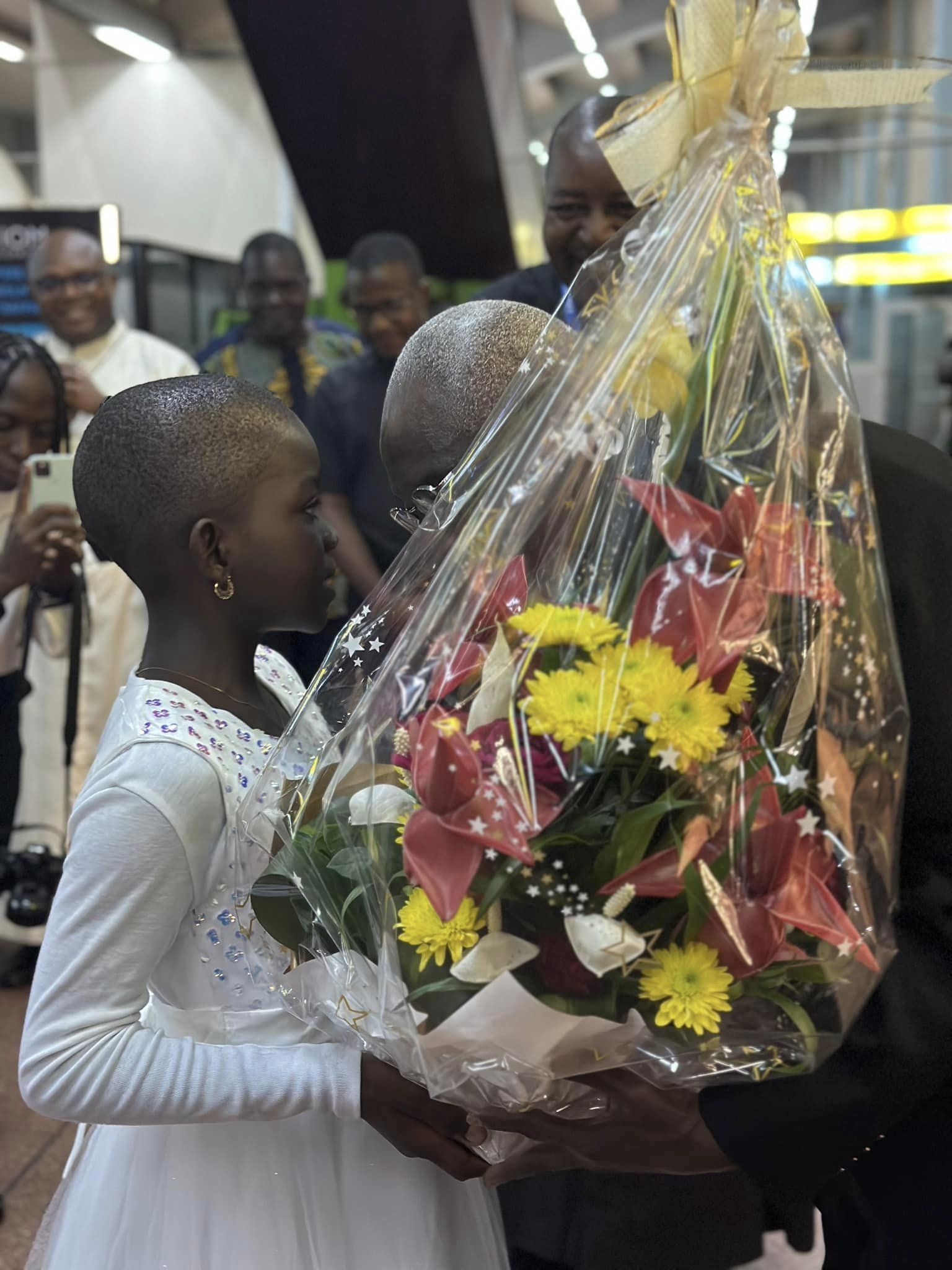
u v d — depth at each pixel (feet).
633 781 2.53
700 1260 4.22
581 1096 2.92
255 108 24.70
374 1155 3.40
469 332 3.51
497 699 2.60
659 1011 2.49
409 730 2.72
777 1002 2.59
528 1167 3.17
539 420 2.87
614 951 2.44
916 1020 2.84
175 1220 3.31
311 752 3.23
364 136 18.35
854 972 2.61
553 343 3.10
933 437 19.77
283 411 3.49
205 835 3.12
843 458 2.75
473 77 17.61
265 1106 3.05
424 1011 2.60
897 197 20.21
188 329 15.81
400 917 2.64
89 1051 2.97
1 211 10.65
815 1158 2.86
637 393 2.74
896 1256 3.22
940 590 2.91
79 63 24.66
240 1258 3.26
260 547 3.37
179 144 24.98
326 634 5.70
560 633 2.57
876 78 2.68
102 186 25.22
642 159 2.78
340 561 9.05
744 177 2.72
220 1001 3.22
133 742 3.12
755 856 2.48
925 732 2.89
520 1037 2.56
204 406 3.33
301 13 17.04
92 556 8.88
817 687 2.64
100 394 8.77
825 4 23.97
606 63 21.24
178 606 3.42
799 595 2.58
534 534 2.83
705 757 2.45
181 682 3.35
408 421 3.55
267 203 25.08
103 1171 3.48
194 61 24.54
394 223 19.27
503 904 2.56
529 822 2.44
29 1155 7.34
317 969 3.02
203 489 3.29
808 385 2.75
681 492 2.62
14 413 7.73
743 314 2.72
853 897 2.65
